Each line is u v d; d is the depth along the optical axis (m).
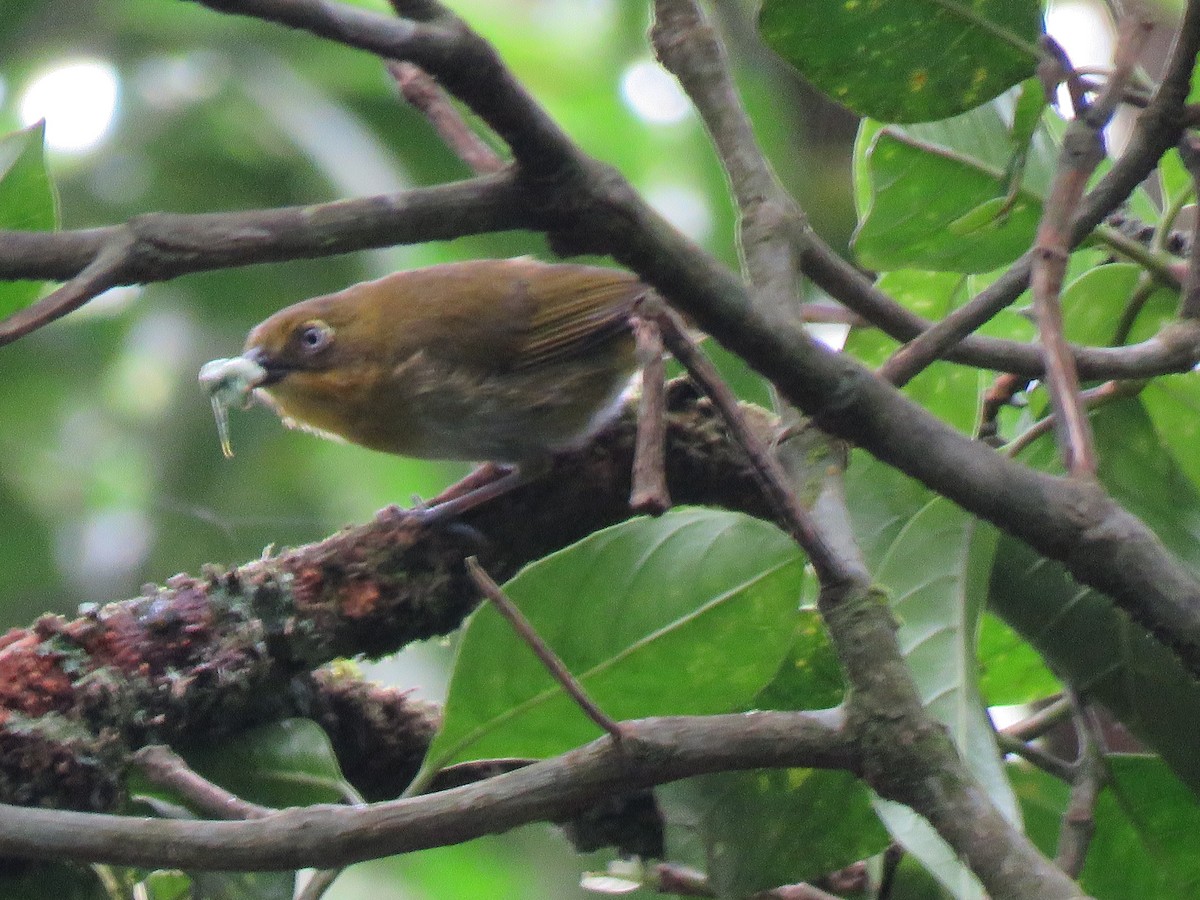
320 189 11.55
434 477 12.34
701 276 3.74
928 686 4.72
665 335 3.81
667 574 4.52
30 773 4.43
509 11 14.07
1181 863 5.44
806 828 4.93
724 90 5.16
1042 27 4.54
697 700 4.62
